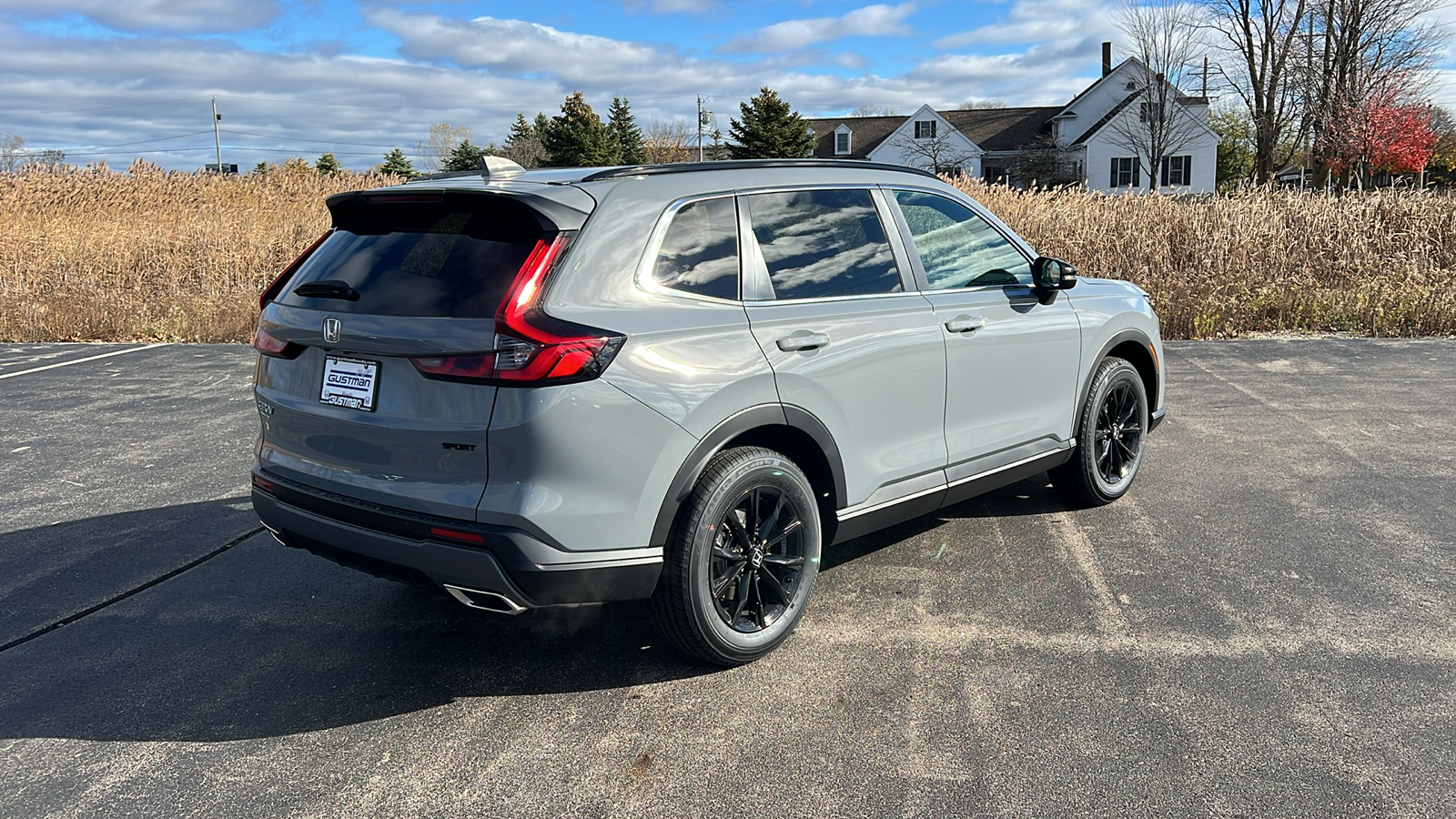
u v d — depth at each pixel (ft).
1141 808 7.86
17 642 11.41
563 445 8.66
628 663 10.68
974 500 16.25
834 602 12.17
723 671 10.44
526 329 8.51
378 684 10.28
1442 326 34.53
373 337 9.14
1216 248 45.14
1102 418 15.48
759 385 9.95
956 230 13.08
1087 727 9.11
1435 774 8.26
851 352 10.92
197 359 33.65
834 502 11.12
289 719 9.57
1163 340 34.45
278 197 69.82
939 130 188.75
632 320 9.16
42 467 19.25
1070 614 11.65
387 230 10.11
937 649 10.82
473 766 8.69
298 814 8.02
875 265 11.70
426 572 9.09
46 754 8.97
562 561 8.88
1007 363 13.14
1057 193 54.29
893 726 9.21
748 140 181.16
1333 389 24.98
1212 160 168.04
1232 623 11.30
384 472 9.33
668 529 9.50
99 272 49.52
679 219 9.96
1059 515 15.38
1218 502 15.85
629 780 8.43
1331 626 11.18
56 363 33.06
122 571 13.67
